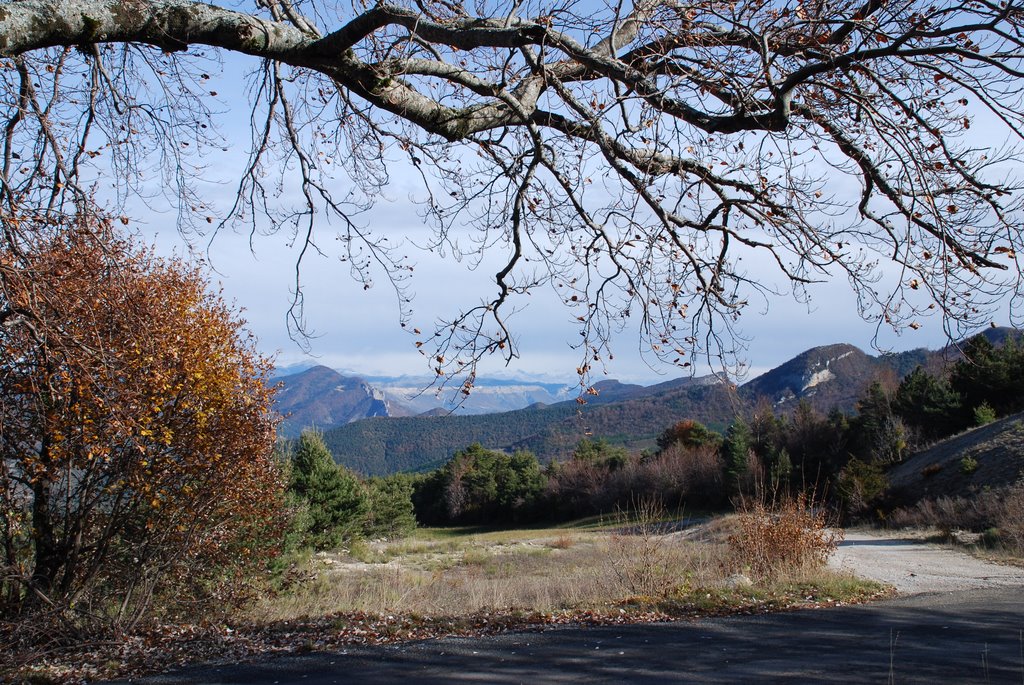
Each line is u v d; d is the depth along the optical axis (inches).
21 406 342.6
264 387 445.1
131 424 327.3
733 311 199.5
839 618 383.2
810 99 182.5
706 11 177.5
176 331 396.8
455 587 551.8
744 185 196.5
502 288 199.6
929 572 625.3
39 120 219.0
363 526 1298.0
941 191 170.1
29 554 409.4
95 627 382.0
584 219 205.6
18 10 150.0
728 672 265.0
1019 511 904.9
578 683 252.1
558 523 2287.2
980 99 153.6
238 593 461.7
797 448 1699.1
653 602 418.3
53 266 249.1
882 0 165.8
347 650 319.3
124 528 428.1
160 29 165.8
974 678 250.4
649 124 177.3
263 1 216.2
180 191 272.1
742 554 535.5
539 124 214.4
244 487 447.5
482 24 185.6
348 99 255.0
